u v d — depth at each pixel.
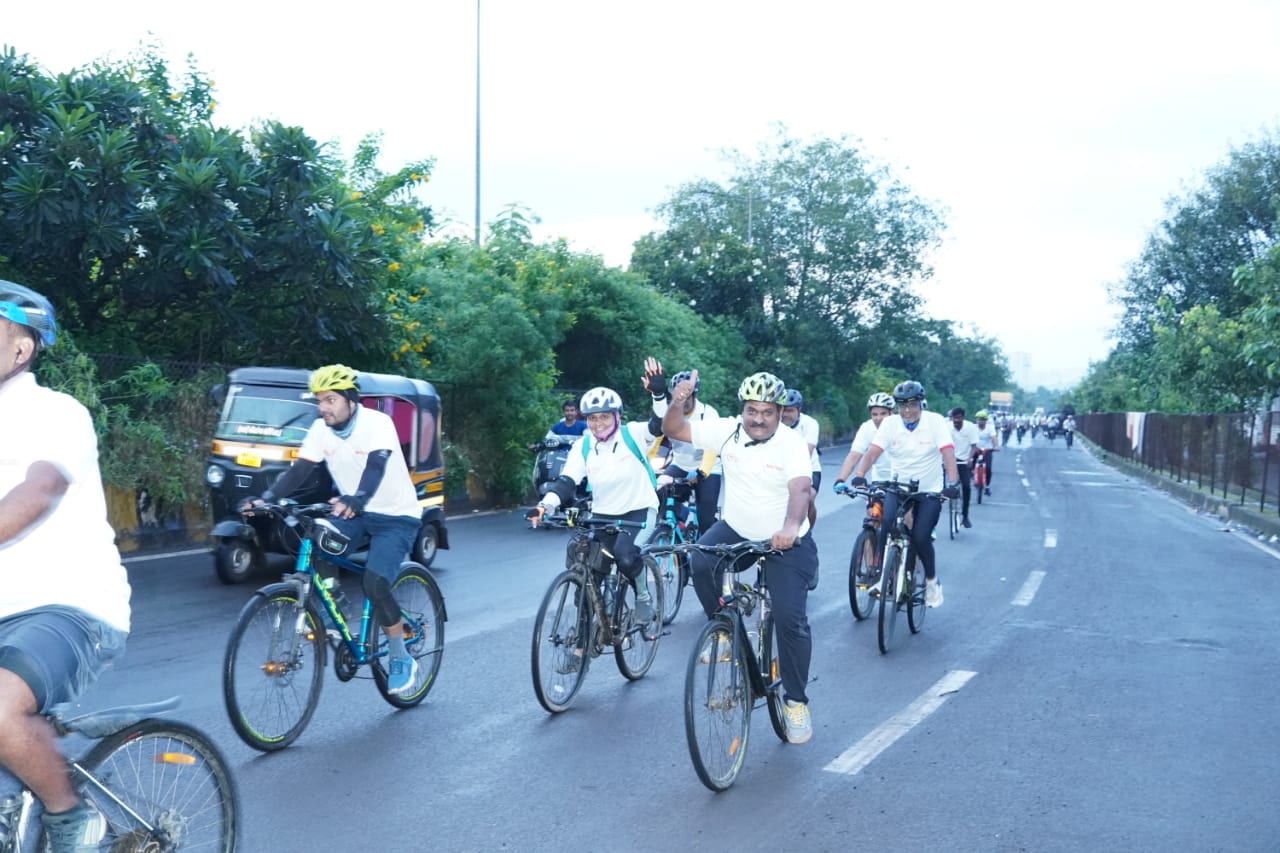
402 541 5.88
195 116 15.70
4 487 2.89
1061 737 5.91
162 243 12.96
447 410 17.98
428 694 6.52
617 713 6.26
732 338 41.50
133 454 12.01
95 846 3.04
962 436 16.33
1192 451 26.84
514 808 4.71
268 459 10.02
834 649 8.02
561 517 6.43
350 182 18.59
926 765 5.41
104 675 6.58
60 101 12.63
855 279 49.38
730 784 5.05
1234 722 6.23
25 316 2.92
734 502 5.58
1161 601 10.27
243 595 9.34
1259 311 18.59
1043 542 14.84
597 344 26.75
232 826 3.61
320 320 14.80
